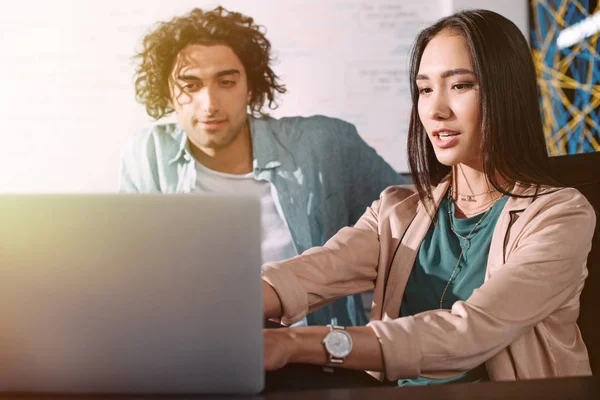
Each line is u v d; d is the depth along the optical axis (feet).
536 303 3.44
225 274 2.36
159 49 9.16
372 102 9.43
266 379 2.88
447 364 3.15
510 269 3.51
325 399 2.28
